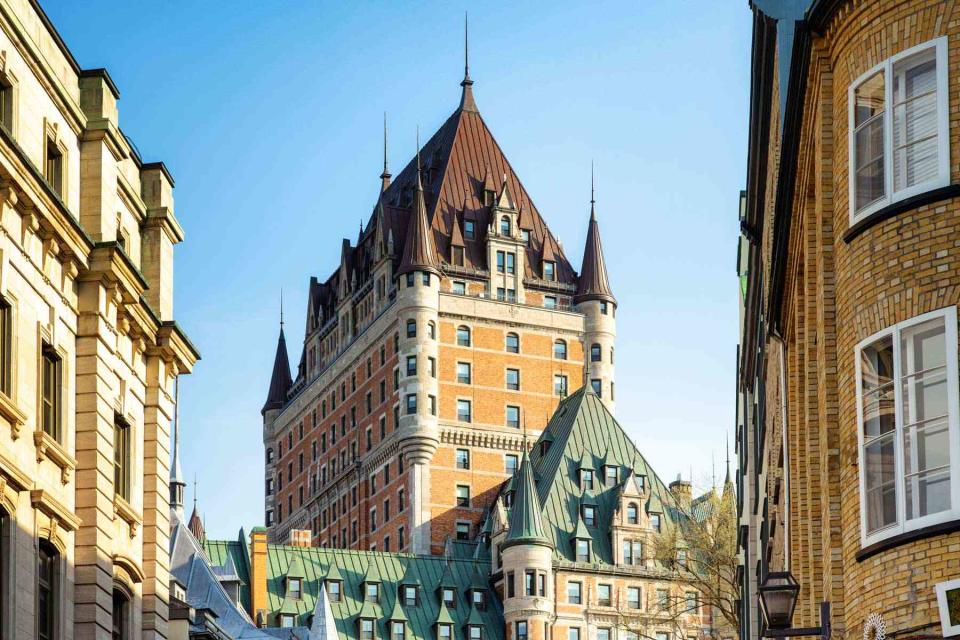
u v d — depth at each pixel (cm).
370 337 17025
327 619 11850
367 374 17088
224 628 9831
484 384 16350
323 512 18000
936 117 2569
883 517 2559
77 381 4072
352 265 17975
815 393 3284
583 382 16812
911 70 2619
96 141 4206
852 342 2691
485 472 16150
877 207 2638
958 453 2428
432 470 15950
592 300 16975
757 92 4884
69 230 3881
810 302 3291
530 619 13575
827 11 2812
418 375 16075
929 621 2434
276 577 13925
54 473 3841
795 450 3781
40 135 3866
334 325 18312
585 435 14925
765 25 4238
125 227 4553
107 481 4125
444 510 15875
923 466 2484
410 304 16262
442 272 16675
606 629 13750
